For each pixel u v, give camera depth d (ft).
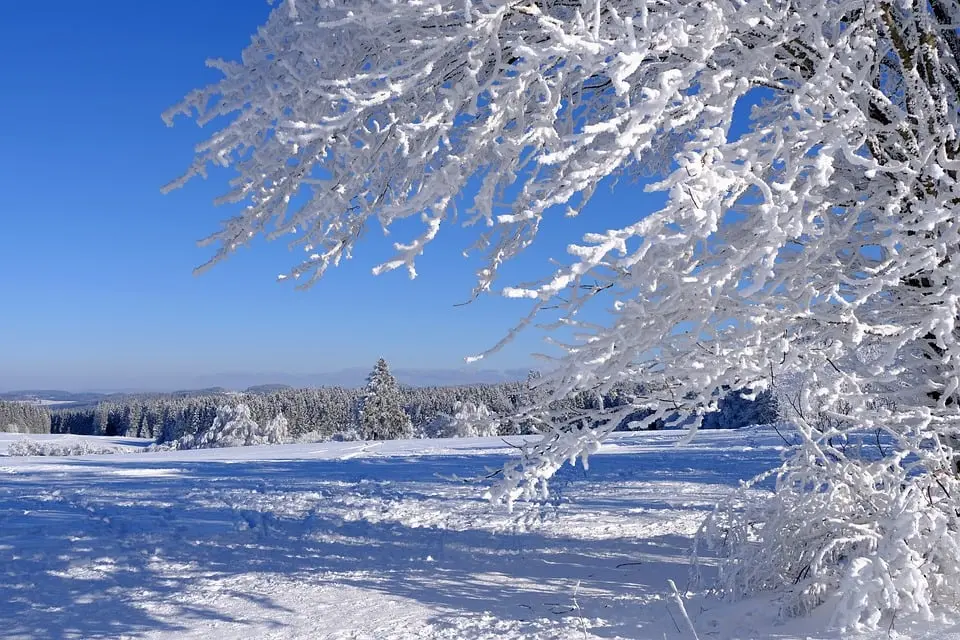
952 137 12.44
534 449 13.71
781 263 12.37
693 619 15.47
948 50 14.35
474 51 10.84
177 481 51.11
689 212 8.91
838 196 14.96
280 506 38.55
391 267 10.54
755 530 16.62
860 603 12.28
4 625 19.44
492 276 13.42
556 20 10.54
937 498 14.67
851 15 13.48
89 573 25.05
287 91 11.90
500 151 10.97
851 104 10.68
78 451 219.61
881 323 13.92
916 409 13.12
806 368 12.87
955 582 13.10
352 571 24.00
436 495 40.45
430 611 18.86
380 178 13.67
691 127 12.95
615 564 23.16
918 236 11.75
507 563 24.12
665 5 11.30
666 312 11.89
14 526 33.68
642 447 67.67
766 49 11.38
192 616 19.75
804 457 15.94
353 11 11.09
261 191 13.16
